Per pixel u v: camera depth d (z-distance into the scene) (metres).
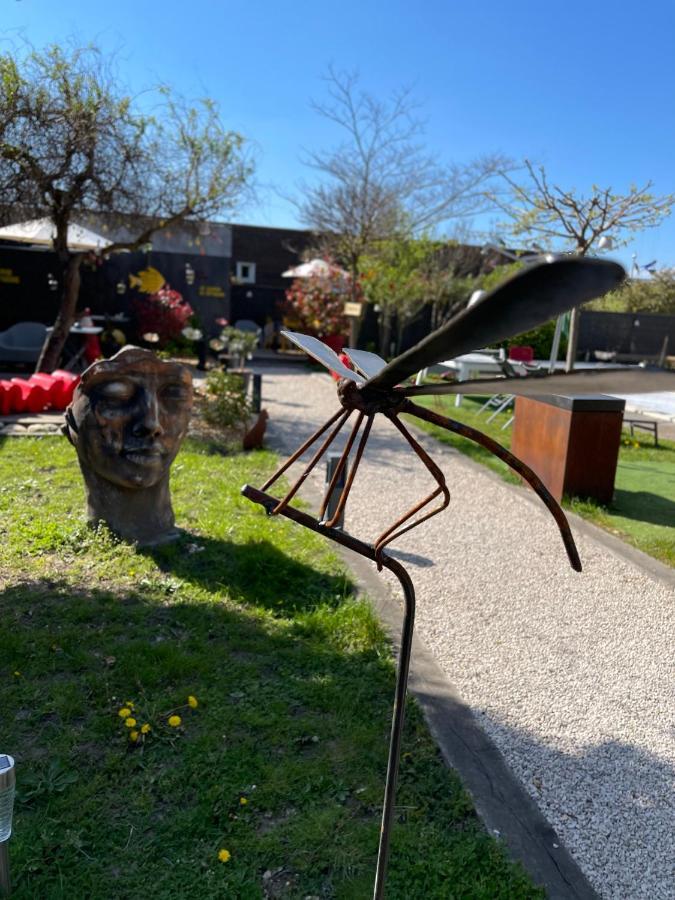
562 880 2.19
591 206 9.41
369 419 1.26
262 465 6.94
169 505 4.79
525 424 7.15
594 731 3.07
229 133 9.35
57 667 3.11
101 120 8.23
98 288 15.17
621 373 0.66
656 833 2.47
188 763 2.55
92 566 4.18
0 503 5.14
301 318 18.78
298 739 2.74
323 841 2.24
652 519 6.10
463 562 4.96
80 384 4.31
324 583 4.22
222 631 3.55
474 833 2.34
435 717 2.99
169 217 9.84
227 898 2.02
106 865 2.11
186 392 4.55
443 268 18.75
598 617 4.22
